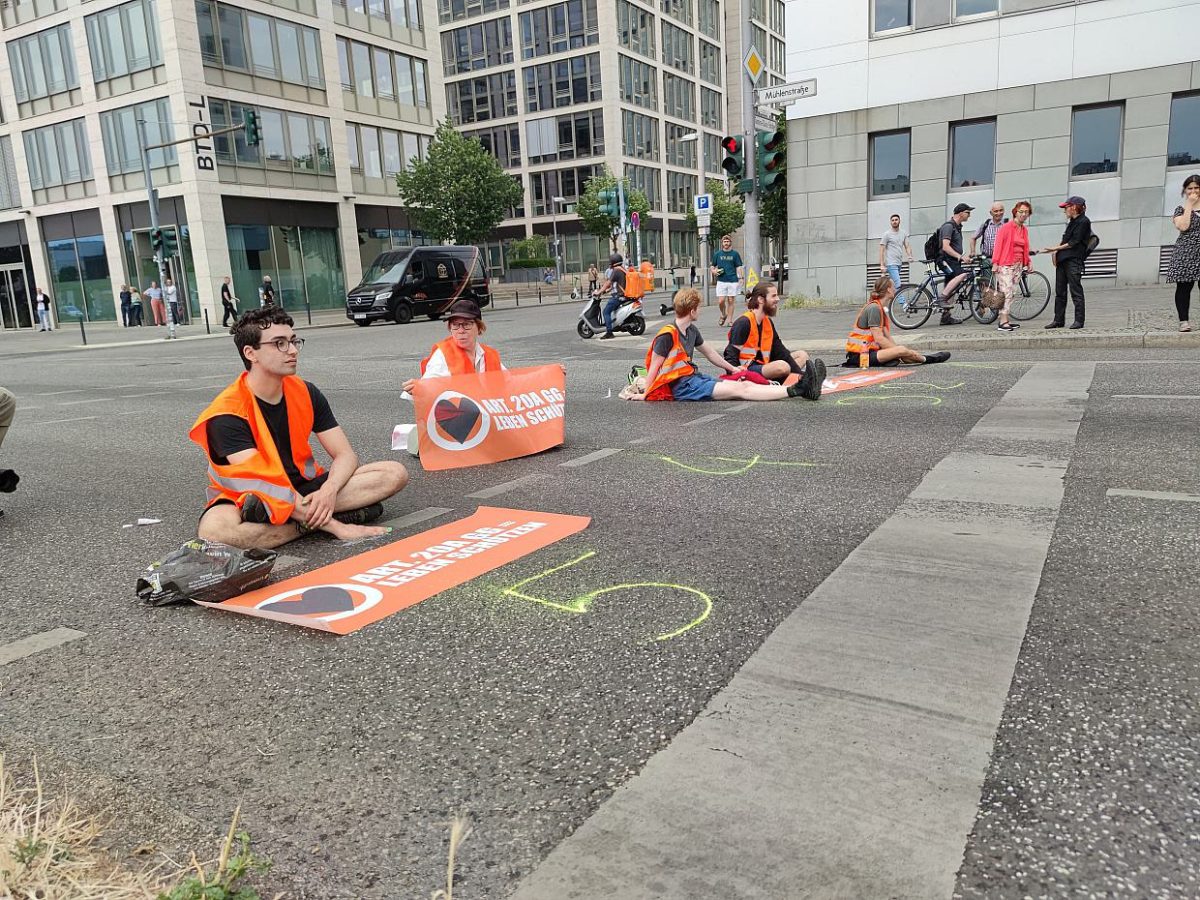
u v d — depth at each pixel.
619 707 2.50
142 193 34.06
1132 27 17.66
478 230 42.78
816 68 20.42
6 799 2.19
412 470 6.17
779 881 1.74
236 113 33.69
